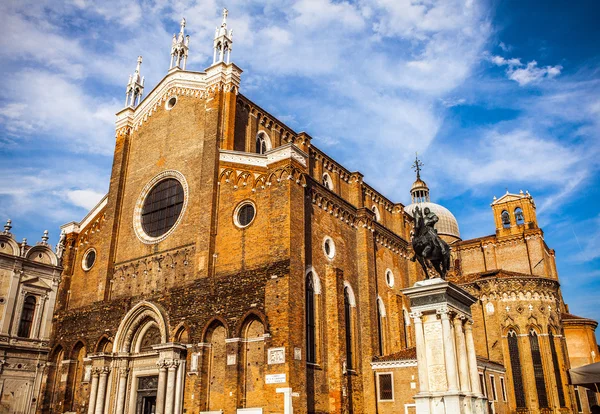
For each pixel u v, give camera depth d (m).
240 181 40.28
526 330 56.53
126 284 44.66
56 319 48.78
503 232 73.44
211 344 37.28
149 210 46.25
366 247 46.88
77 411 42.84
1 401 43.97
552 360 55.47
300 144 50.41
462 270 74.44
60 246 51.44
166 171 45.81
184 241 41.72
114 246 47.09
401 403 40.94
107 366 41.03
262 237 37.47
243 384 34.94
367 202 56.66
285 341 33.44
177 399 36.16
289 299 34.34
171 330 39.16
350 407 39.41
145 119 50.34
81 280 49.34
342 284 41.72
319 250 41.28
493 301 58.19
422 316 26.25
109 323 43.50
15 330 46.22
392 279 52.25
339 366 38.59
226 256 38.81
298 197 37.91
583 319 67.12
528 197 73.06
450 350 24.88
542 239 70.88
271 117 49.56
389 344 48.66
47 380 46.00
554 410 53.44
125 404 40.19
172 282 41.16
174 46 50.66
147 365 40.34
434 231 28.70
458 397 23.89
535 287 57.84
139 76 53.84
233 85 44.81
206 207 40.56
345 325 42.22
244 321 36.00
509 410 53.78
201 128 44.59
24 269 47.88
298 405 32.69
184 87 47.38
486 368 48.91
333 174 53.75
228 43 46.38
